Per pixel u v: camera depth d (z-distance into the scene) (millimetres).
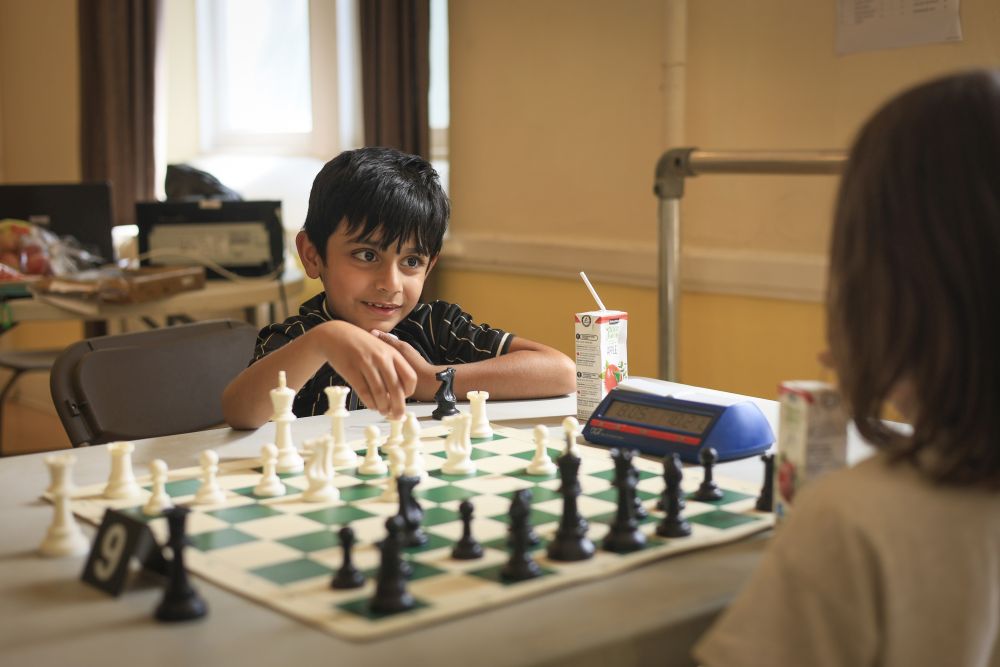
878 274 689
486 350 1742
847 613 681
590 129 2930
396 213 1635
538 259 3104
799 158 2066
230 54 4863
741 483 1076
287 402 1224
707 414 1204
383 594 738
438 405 1450
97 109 4527
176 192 3598
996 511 688
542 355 1620
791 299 2459
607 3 2834
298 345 1343
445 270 3461
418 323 1808
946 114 676
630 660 716
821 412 885
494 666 663
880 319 690
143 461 1206
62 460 901
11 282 2859
